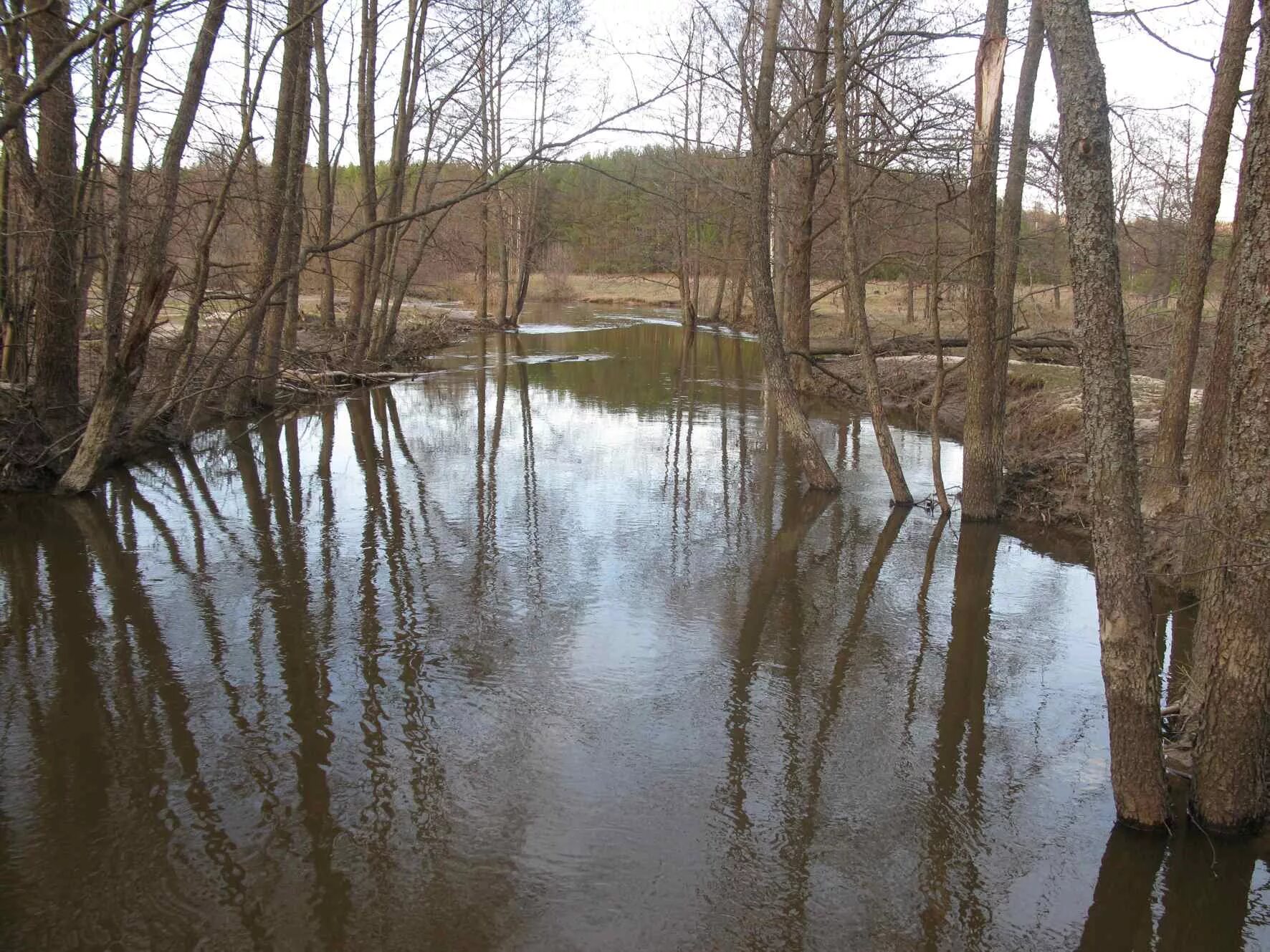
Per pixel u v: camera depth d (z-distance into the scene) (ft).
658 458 46.78
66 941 13.05
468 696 20.80
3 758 17.84
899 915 14.12
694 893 14.49
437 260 121.60
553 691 21.22
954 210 39.32
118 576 28.12
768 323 40.24
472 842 15.55
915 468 44.93
